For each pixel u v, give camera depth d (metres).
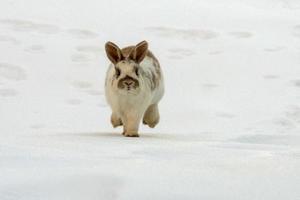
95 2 23.83
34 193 6.41
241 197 6.46
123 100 11.62
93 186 6.65
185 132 14.06
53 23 21.27
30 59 18.50
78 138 10.82
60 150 8.82
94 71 18.12
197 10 23.62
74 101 16.31
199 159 8.46
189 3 24.61
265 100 16.53
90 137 11.12
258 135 12.46
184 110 15.89
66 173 7.01
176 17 22.61
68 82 17.44
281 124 15.12
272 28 21.95
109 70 12.13
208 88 17.30
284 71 18.39
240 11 23.98
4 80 17.19
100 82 17.55
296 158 8.63
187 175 7.27
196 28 21.52
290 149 9.91
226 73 18.27
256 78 17.92
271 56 19.39
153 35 20.80
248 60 19.11
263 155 8.92
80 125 14.75
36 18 21.59
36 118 15.12
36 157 8.08
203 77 18.02
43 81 17.36
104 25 21.45
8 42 19.44
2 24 20.83
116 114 12.09
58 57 18.78
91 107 15.96
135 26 21.50
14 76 17.47
